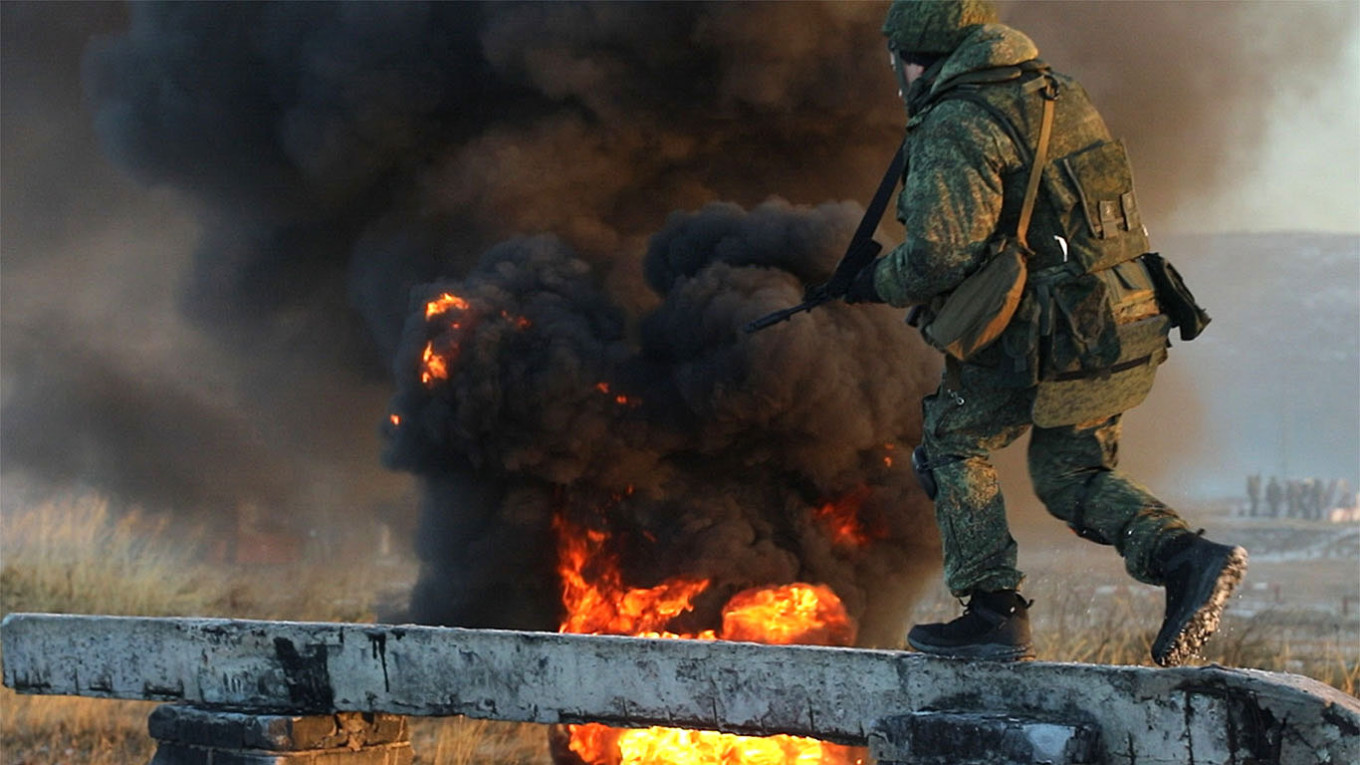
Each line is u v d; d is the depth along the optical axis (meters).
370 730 9.88
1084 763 6.85
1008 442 7.35
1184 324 7.00
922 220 6.77
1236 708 6.69
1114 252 6.84
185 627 9.82
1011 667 7.23
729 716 8.01
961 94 6.91
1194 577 6.58
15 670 10.39
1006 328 6.92
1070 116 6.93
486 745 15.97
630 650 8.31
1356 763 6.42
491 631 8.79
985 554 7.27
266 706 9.58
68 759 15.09
